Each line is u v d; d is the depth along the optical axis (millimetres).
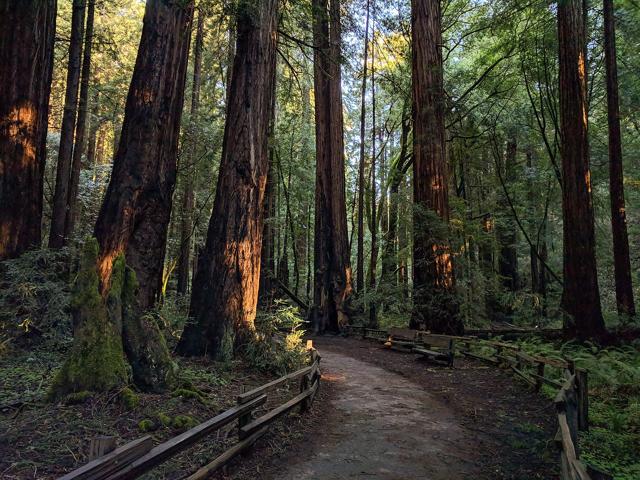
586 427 6508
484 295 19547
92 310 5566
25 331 7496
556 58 19312
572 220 13641
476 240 19906
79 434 4414
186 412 5434
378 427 6316
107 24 20625
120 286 6027
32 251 8172
